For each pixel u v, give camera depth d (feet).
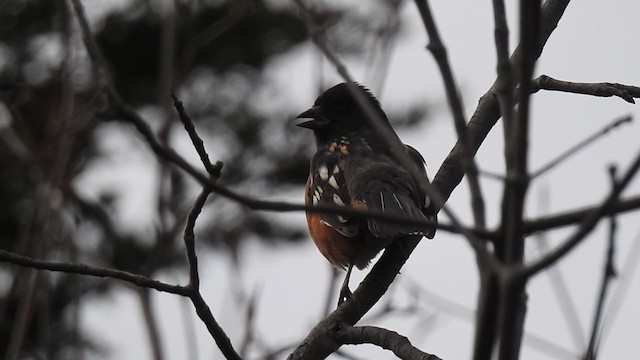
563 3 21.66
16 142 44.34
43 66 63.67
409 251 23.98
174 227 36.50
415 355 19.08
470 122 23.08
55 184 38.27
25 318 33.73
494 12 12.63
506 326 10.66
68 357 57.88
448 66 12.16
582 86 22.33
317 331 21.30
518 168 11.07
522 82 11.19
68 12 38.58
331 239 28.07
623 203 10.73
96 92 38.65
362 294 22.89
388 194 26.71
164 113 35.91
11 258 18.89
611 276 11.84
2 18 64.13
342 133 31.55
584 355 12.85
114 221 61.31
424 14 12.21
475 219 11.68
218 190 12.62
